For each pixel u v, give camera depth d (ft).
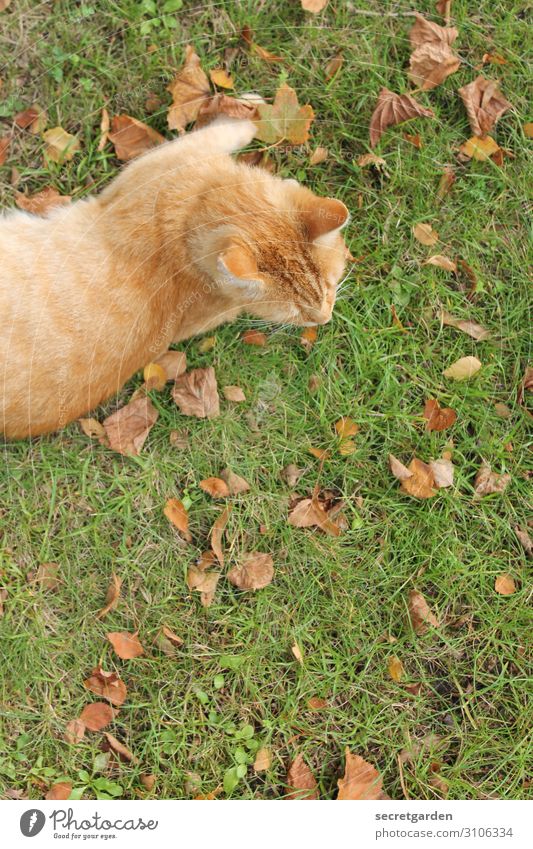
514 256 4.14
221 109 3.98
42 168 3.99
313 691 4.03
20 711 3.95
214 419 4.03
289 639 4.04
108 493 4.00
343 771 4.02
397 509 4.09
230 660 4.00
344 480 4.07
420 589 4.09
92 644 3.98
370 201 4.08
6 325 3.68
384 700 4.06
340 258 3.83
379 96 4.05
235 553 4.04
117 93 4.01
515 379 4.14
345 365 4.09
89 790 3.95
